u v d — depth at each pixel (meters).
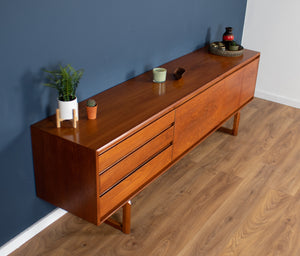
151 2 2.82
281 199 2.89
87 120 2.26
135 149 2.29
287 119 4.09
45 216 2.53
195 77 2.94
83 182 2.11
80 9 2.27
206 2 3.49
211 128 3.16
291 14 4.05
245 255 2.39
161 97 2.59
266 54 4.36
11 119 2.09
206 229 2.58
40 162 2.26
